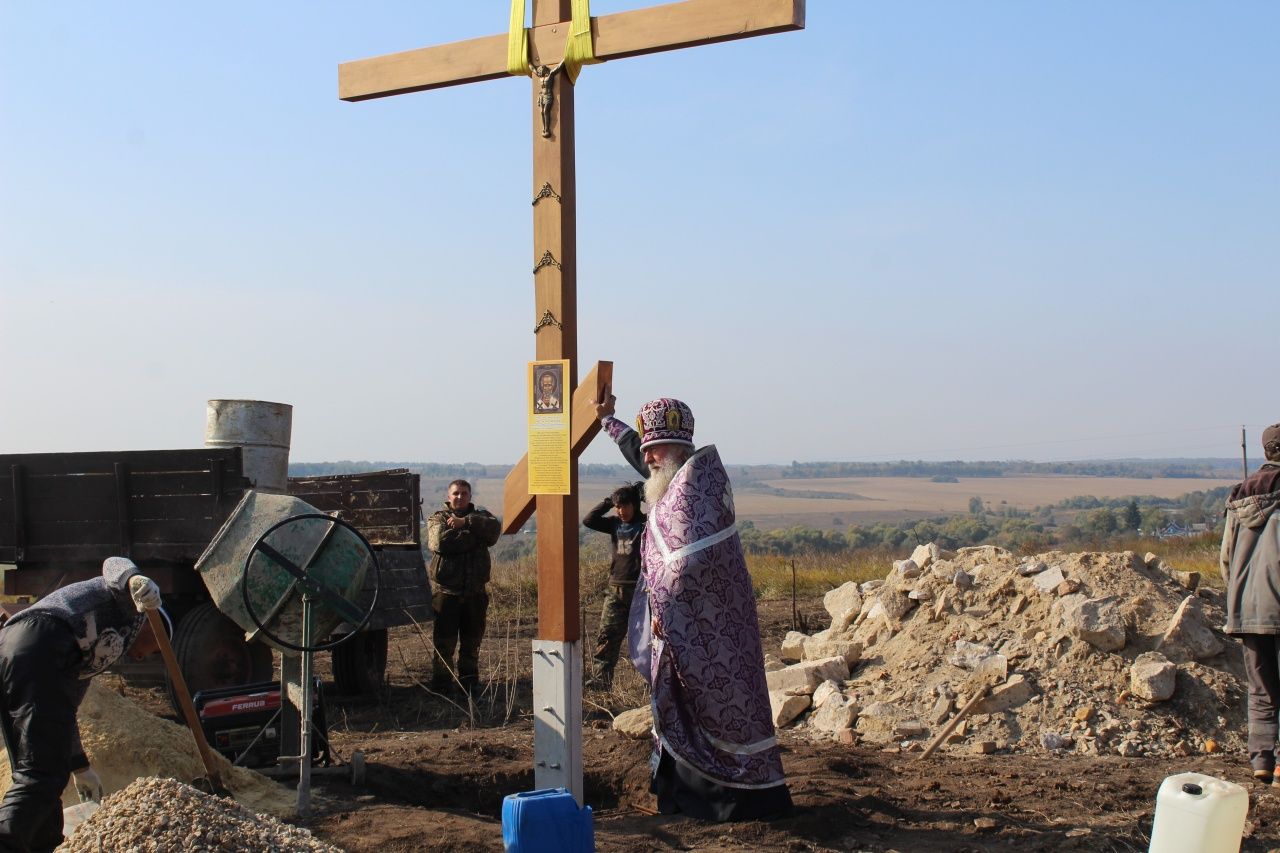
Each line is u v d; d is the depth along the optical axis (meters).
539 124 5.72
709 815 5.51
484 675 11.07
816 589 18.06
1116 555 8.98
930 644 8.73
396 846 5.04
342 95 6.25
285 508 5.93
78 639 4.68
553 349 5.68
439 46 6.00
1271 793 6.16
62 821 4.71
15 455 9.32
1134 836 5.34
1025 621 8.58
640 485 10.12
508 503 5.84
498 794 6.59
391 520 11.34
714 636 5.46
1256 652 6.51
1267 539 6.38
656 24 5.47
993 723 7.70
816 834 5.32
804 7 5.28
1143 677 7.68
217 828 3.88
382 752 7.23
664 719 5.60
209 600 9.45
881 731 7.86
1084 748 7.37
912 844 5.23
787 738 8.13
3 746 5.51
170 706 9.40
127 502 9.15
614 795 6.54
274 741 6.32
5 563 9.37
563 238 5.68
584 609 15.17
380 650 10.31
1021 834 5.36
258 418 9.77
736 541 5.58
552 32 5.71
